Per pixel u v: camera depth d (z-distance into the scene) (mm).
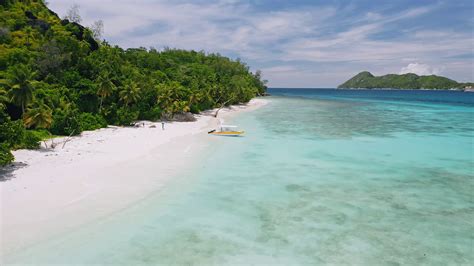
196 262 14875
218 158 33312
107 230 17531
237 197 22781
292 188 24828
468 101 152000
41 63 54562
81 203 20594
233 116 75688
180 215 19672
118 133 45000
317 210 20828
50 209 19516
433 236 17672
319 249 16203
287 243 16703
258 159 33312
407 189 25047
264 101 136125
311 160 33312
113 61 68688
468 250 16281
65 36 66438
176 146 38125
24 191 21938
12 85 39688
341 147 39875
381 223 19125
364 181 26812
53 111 43812
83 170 27031
